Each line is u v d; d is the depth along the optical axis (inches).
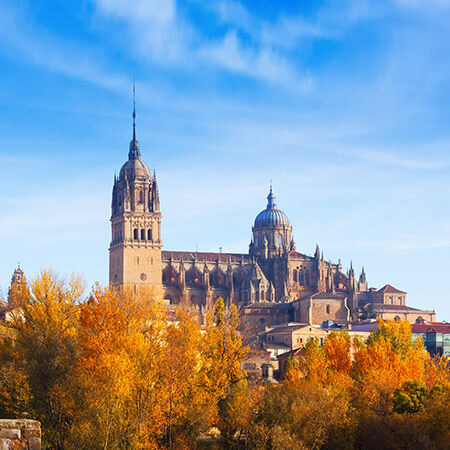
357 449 4392.2
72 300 4119.1
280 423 4269.2
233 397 4264.3
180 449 3580.2
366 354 5989.2
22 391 3447.3
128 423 3427.7
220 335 4269.2
